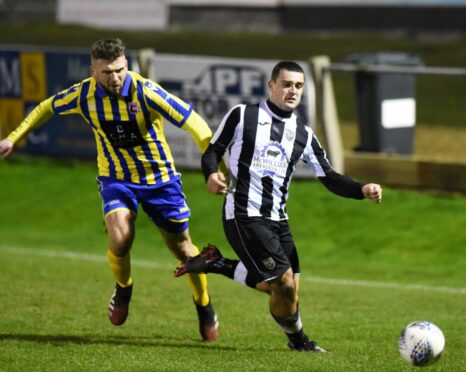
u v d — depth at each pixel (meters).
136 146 17.92
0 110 45.69
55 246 36.84
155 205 18.38
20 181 44.50
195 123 17.77
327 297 26.45
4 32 100.38
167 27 103.31
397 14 95.88
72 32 100.31
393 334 20.41
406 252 34.31
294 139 17.25
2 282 27.14
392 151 39.97
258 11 103.56
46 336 18.95
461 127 50.56
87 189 43.12
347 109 57.25
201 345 18.50
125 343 18.36
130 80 17.52
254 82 39.44
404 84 39.91
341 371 15.44
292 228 37.25
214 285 28.91
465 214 36.19
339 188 17.47
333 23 100.12
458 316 23.23
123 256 17.83
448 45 86.94
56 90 43.97
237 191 17.09
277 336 19.94
